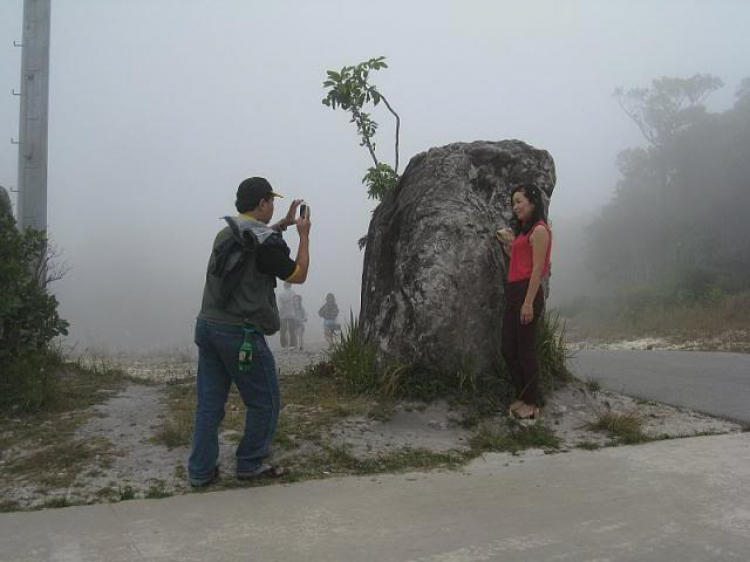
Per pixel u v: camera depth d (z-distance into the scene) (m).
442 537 3.26
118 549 3.13
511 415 5.10
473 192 5.89
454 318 5.38
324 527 3.38
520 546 3.16
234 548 3.14
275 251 3.99
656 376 7.64
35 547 3.14
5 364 5.75
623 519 3.46
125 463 4.26
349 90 7.38
